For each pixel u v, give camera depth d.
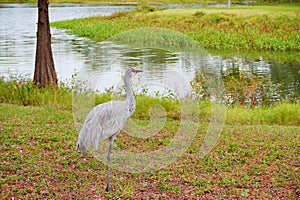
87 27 40.66
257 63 24.61
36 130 10.26
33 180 7.32
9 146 8.98
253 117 12.69
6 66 22.84
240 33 33.91
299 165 8.35
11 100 13.99
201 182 7.48
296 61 25.28
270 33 33.78
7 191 6.84
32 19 54.56
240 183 7.46
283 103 14.41
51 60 15.74
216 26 36.88
